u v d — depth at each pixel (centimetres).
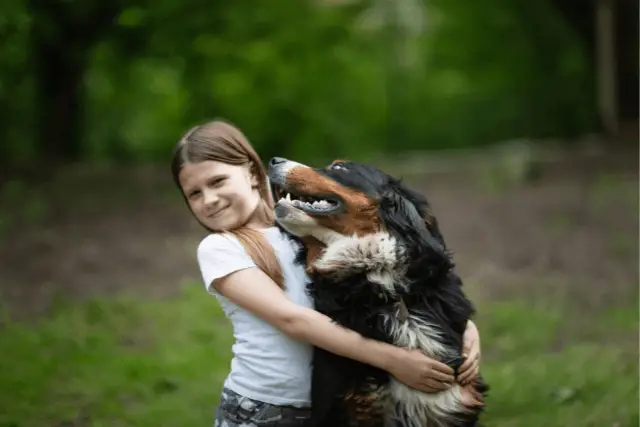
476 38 1827
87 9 1216
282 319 286
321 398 296
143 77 1733
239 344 302
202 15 1282
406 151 1800
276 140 1700
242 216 304
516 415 451
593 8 1706
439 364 290
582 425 427
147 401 482
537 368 514
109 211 1076
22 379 503
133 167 1434
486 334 595
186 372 524
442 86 1838
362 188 296
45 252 867
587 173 1198
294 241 309
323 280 297
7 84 991
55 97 1402
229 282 293
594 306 655
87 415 457
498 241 870
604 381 486
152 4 1209
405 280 298
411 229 298
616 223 906
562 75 1731
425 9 1858
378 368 297
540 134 1744
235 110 1661
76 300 697
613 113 1695
